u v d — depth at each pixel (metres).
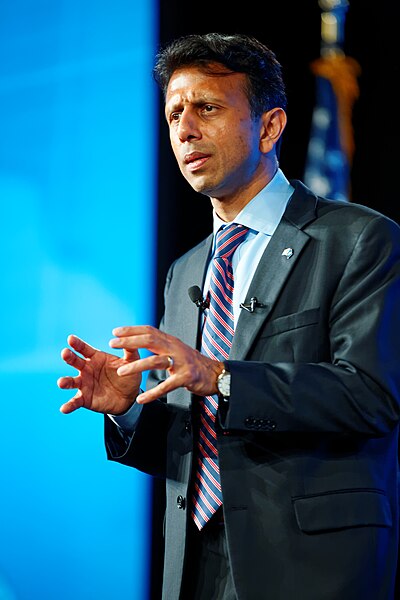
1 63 6.46
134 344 2.54
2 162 6.43
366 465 2.82
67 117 6.51
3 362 6.38
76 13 6.54
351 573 2.65
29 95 6.48
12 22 6.49
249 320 2.90
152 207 6.59
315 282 2.88
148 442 3.19
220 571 2.92
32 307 6.41
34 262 6.42
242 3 6.96
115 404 3.02
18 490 6.45
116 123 6.55
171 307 3.40
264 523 2.72
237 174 3.07
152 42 6.61
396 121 7.00
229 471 2.79
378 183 7.03
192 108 3.07
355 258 2.85
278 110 3.20
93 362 3.00
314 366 2.71
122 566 6.52
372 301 2.78
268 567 2.68
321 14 7.04
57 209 6.47
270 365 2.71
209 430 3.00
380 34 7.07
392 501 2.89
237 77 3.10
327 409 2.64
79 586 6.49
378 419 2.69
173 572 3.01
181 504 2.99
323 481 2.75
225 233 3.15
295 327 2.85
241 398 2.62
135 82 6.57
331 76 6.95
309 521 2.68
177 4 6.73
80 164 6.52
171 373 2.57
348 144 6.97
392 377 2.71
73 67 6.52
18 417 6.43
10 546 6.45
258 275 2.97
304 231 2.99
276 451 2.79
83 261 6.48
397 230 2.95
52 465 6.46
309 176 6.93
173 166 6.67
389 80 7.04
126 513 6.54
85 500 6.51
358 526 2.70
